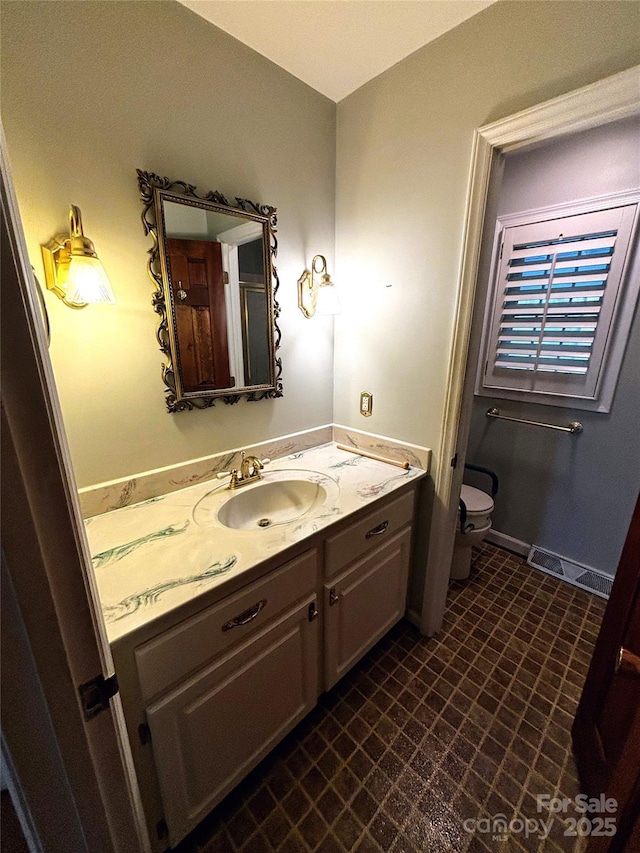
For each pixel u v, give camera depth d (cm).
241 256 131
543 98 98
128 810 55
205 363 128
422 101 123
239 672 94
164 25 100
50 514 38
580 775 110
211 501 124
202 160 115
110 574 86
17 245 35
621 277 166
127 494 118
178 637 79
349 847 96
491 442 231
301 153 142
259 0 101
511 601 189
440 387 139
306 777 112
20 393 34
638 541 92
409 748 119
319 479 142
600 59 88
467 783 110
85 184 95
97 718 47
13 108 82
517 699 136
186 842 97
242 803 105
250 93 122
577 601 189
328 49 120
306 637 113
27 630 37
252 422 150
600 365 178
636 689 83
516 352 207
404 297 144
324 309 149
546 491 211
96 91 92
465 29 108
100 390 108
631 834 69
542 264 190
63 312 98
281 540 101
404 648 159
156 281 112
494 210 120
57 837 46
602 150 163
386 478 142
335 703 135
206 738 90
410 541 155
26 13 80
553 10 92
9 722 38
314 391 172
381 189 142
